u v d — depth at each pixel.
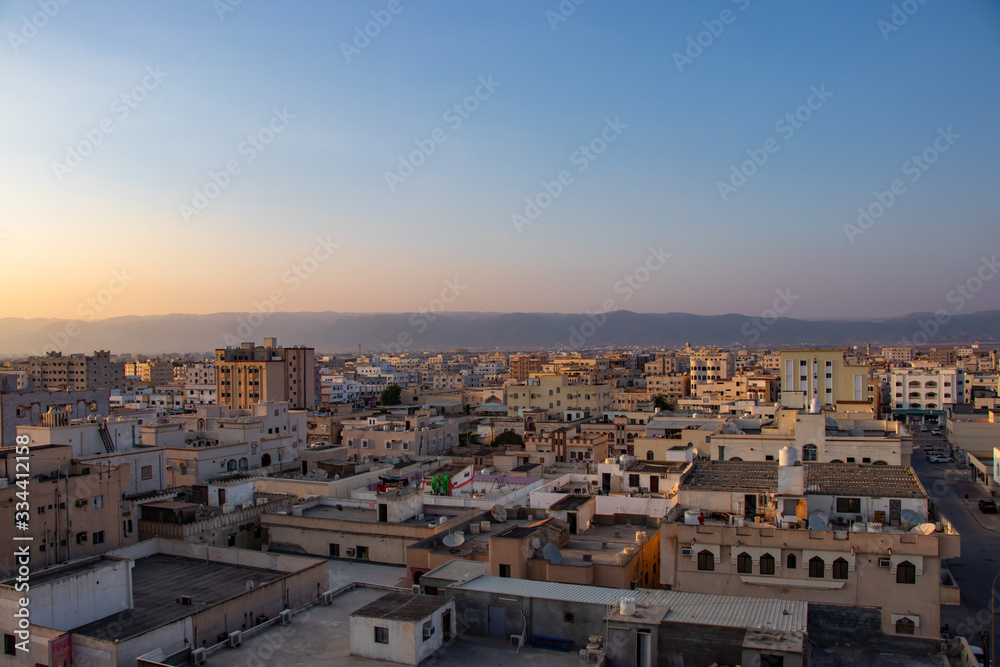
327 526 64.81
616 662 33.28
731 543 46.09
